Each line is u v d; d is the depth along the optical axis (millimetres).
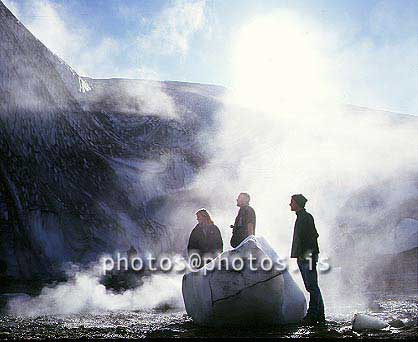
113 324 7047
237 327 6387
